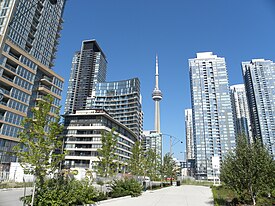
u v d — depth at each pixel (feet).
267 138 300.40
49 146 39.63
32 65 211.41
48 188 39.40
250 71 355.36
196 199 73.26
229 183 51.75
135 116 498.69
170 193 97.04
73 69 652.48
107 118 285.02
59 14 308.40
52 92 235.40
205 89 423.23
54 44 294.87
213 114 404.57
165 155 175.32
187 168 403.34
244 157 48.03
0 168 157.17
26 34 240.12
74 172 46.75
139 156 117.50
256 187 46.24
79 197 43.68
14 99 185.98
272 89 331.57
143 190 102.32
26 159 37.24
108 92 546.26
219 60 434.30
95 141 265.75
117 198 62.69
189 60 456.04
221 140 386.93
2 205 43.14
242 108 452.76
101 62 654.12
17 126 184.65
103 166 78.48
